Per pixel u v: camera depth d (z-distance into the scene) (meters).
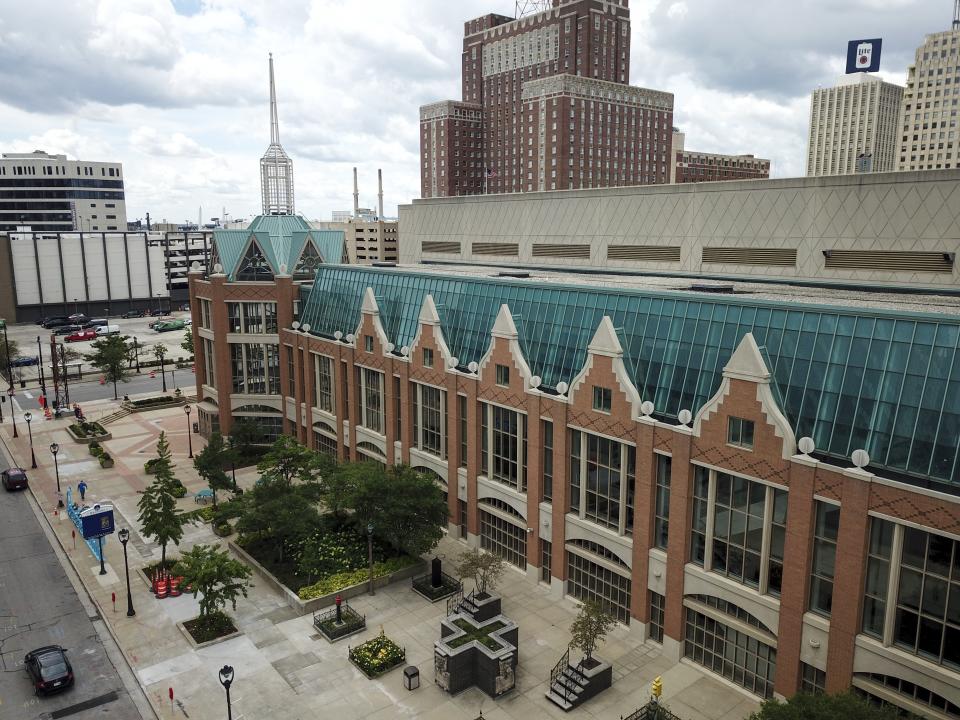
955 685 28.06
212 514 54.94
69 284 168.12
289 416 74.12
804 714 26.70
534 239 76.81
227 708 35.00
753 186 56.38
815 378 34.41
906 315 32.41
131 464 71.44
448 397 52.69
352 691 36.69
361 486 46.66
